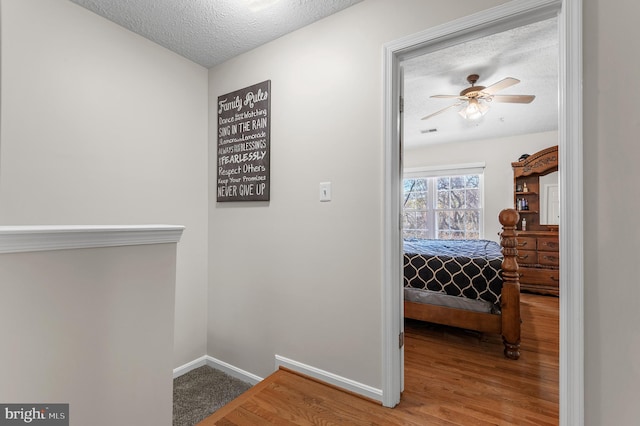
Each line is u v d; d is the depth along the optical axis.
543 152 4.29
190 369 2.24
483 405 1.60
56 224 1.60
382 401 1.59
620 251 1.10
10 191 1.45
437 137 4.76
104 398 0.98
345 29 1.74
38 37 1.54
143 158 1.99
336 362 1.75
